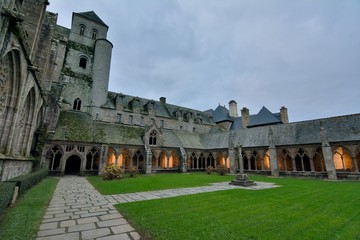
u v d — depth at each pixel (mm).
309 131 26672
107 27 40844
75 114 29453
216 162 35344
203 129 48812
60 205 8656
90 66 36156
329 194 11438
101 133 27953
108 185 15281
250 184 15555
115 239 5027
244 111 45250
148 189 13195
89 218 6777
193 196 10625
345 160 27641
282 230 5645
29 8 15203
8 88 10953
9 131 10961
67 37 36875
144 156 29359
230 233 5402
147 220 6465
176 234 5305
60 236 5191
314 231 5562
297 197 10469
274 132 30266
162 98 46719
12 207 7434
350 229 5707
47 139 22469
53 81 29484
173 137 36031
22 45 10305
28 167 16938
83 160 24484
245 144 31984
